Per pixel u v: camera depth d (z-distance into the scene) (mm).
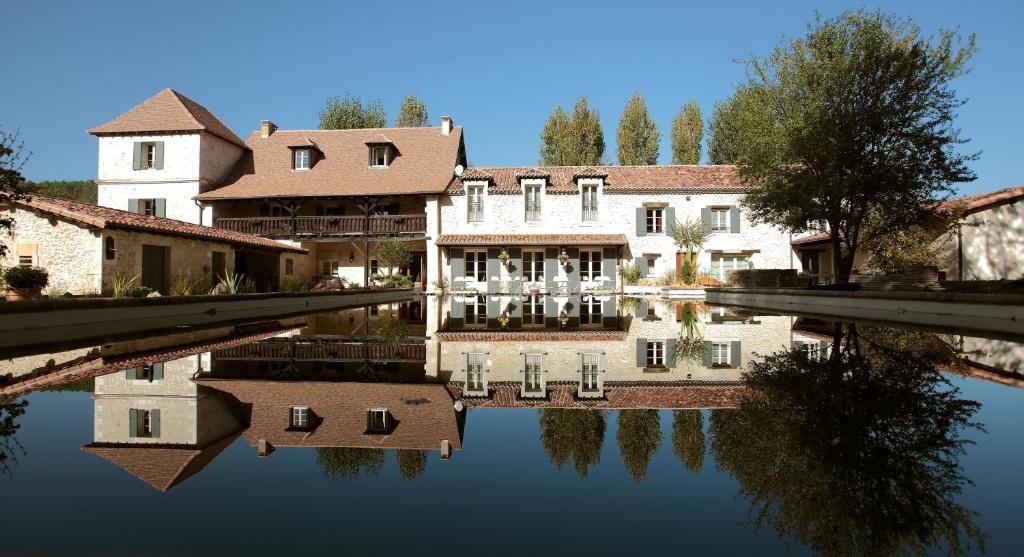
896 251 16453
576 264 25625
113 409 4066
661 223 26547
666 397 4602
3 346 7469
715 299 21875
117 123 25828
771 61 16719
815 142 14906
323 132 29875
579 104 42312
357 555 1736
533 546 1823
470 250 26062
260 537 1898
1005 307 9289
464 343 8797
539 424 3795
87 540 1867
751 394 4516
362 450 3170
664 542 1861
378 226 25562
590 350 7973
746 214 26047
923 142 13938
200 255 17234
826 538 1892
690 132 40656
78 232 13508
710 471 2664
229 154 27531
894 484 2410
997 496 2271
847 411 3779
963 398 4129
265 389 4922
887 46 14406
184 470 2773
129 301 10555
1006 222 17000
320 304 18016
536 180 26422
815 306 15008
